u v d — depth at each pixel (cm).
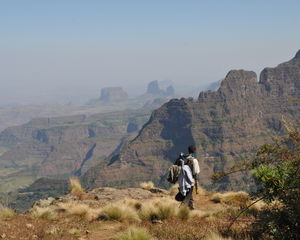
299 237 651
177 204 1259
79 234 940
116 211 1097
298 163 641
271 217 714
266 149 657
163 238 836
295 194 663
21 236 888
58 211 1319
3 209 1255
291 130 645
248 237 747
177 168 1065
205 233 838
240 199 1083
